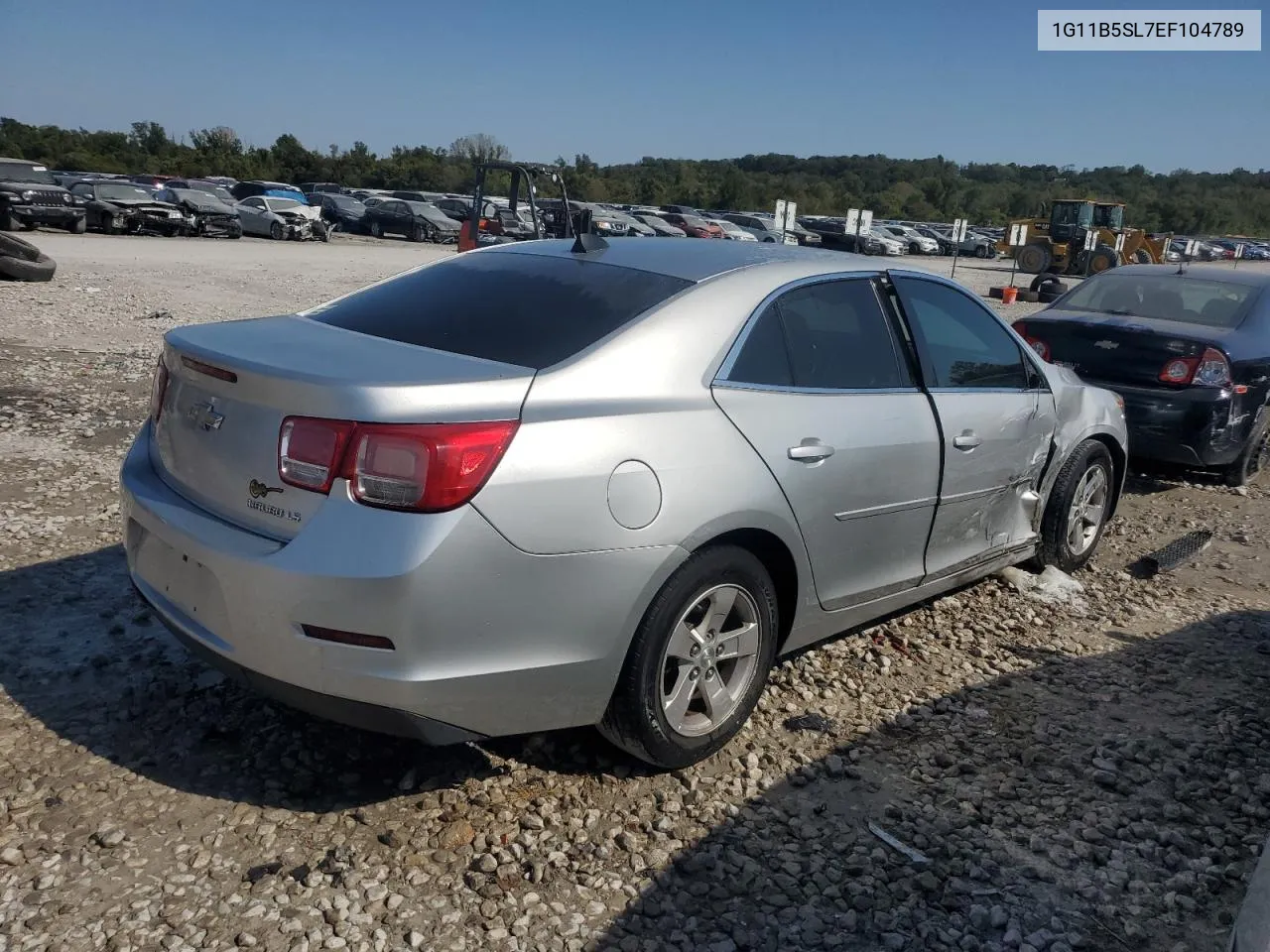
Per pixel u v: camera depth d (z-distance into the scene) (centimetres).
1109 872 305
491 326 335
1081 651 462
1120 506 730
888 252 4491
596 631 301
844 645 452
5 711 352
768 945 268
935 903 287
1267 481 815
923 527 418
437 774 333
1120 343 743
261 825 303
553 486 287
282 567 272
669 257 382
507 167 1892
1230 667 452
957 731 384
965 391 438
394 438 272
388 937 263
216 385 304
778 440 344
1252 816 336
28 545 498
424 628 273
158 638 413
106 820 300
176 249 2572
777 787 340
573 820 315
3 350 1005
